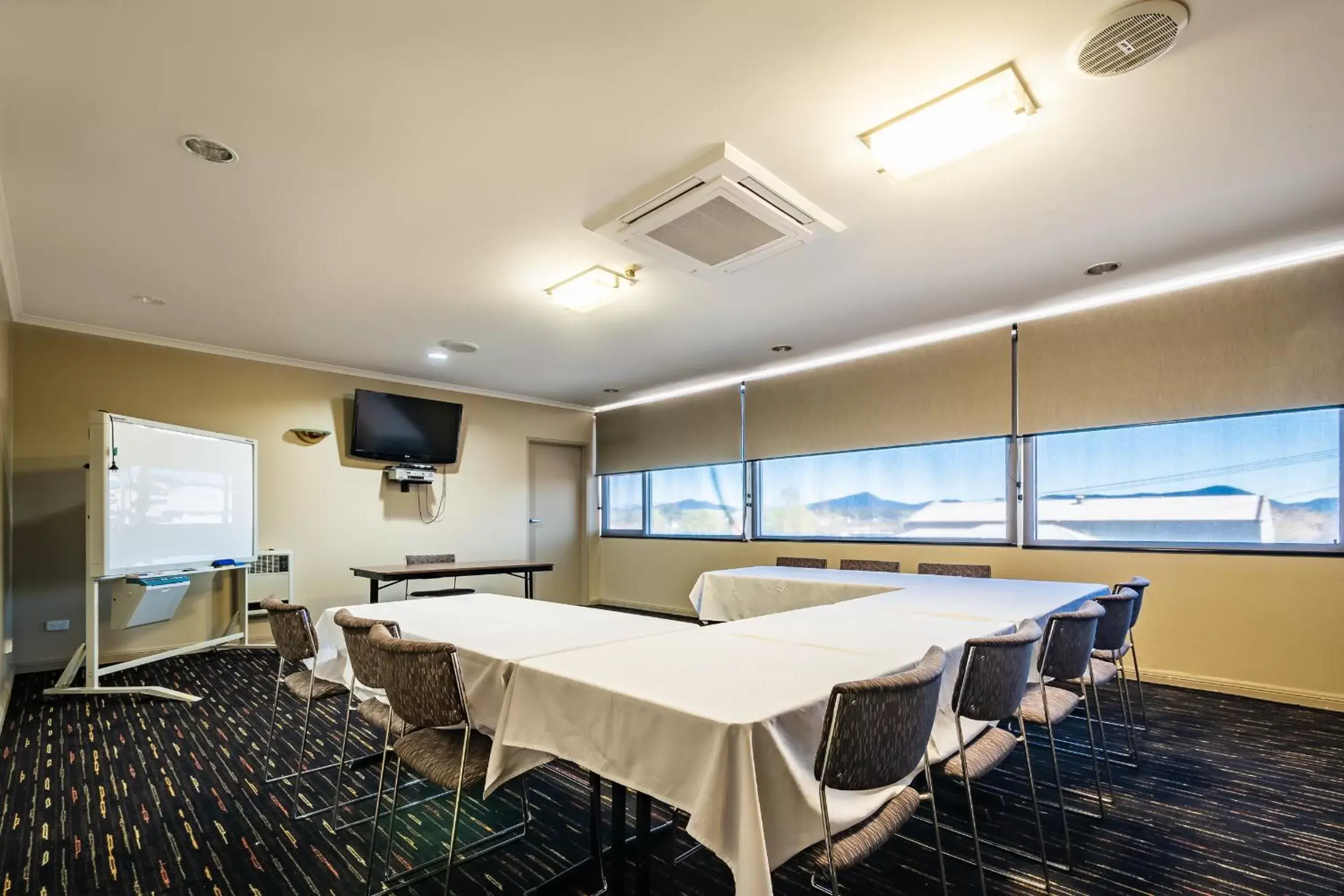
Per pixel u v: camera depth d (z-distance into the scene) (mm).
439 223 2900
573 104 2064
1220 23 1729
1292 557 3561
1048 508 4512
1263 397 3549
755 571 4562
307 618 2541
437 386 6488
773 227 2848
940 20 1719
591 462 7922
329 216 2814
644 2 1645
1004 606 2787
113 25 1690
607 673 1651
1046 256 3373
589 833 2287
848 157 2381
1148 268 3582
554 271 3492
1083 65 1890
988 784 2619
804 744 1377
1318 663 3467
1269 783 2594
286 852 2139
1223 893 1880
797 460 6082
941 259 3385
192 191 2586
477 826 2338
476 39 1772
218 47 1782
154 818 2365
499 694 1836
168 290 3754
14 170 2400
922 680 1355
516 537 7059
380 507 6027
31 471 4293
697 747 1307
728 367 5902
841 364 5523
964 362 4762
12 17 1646
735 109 2096
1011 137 2264
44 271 3424
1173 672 3896
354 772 2797
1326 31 1750
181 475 4297
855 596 3621
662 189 2561
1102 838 2191
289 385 5504
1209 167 2482
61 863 2066
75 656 3885
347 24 1708
